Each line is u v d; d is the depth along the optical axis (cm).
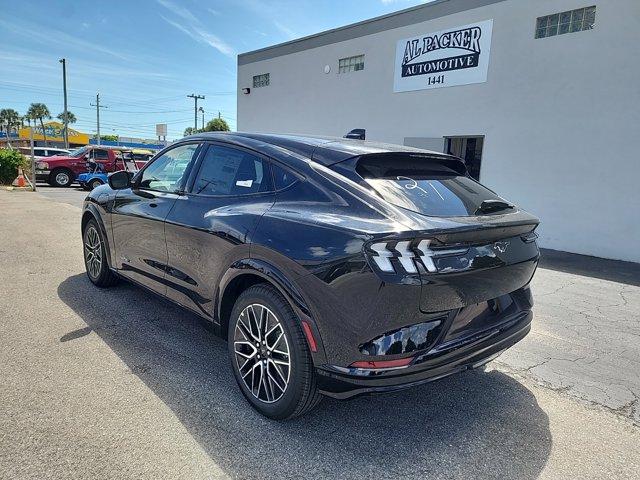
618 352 396
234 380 316
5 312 424
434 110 1120
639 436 272
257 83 1677
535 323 466
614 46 826
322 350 240
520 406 301
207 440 250
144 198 400
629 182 830
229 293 303
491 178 1023
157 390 298
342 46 1338
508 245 269
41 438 243
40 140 5744
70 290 495
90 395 288
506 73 978
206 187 342
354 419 279
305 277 243
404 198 254
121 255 436
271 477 224
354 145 303
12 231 835
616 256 854
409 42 1159
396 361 225
